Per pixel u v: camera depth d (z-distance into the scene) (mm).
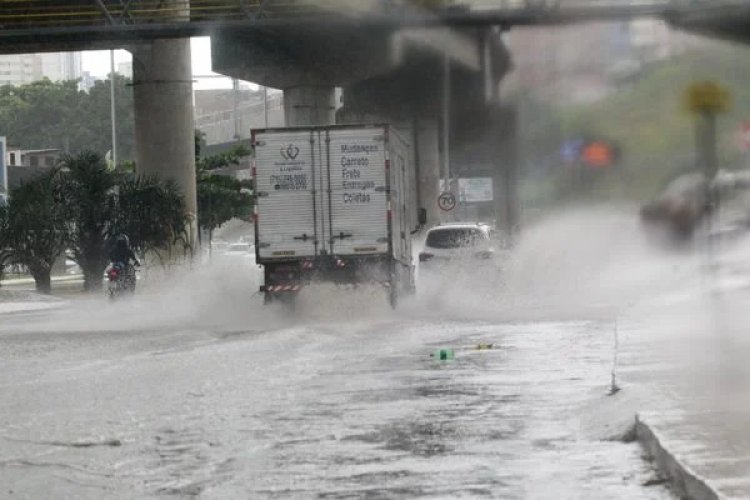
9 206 126438
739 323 48031
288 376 39719
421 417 30062
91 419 30672
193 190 131625
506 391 34469
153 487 22328
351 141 72062
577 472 22609
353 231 72000
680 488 20266
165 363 45062
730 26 50375
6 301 109688
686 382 31094
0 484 22766
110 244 91562
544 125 100062
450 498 20750
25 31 106312
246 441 27094
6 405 33594
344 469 23641
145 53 129375
